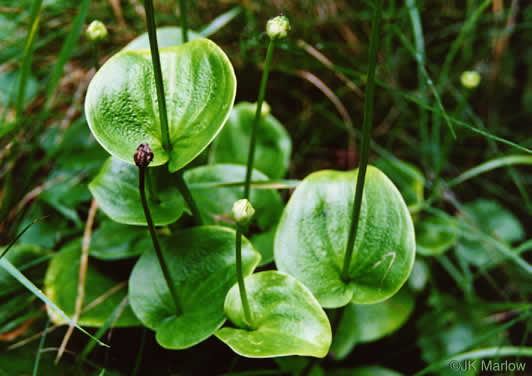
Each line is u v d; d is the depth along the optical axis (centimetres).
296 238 35
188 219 38
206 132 33
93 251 38
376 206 34
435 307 42
